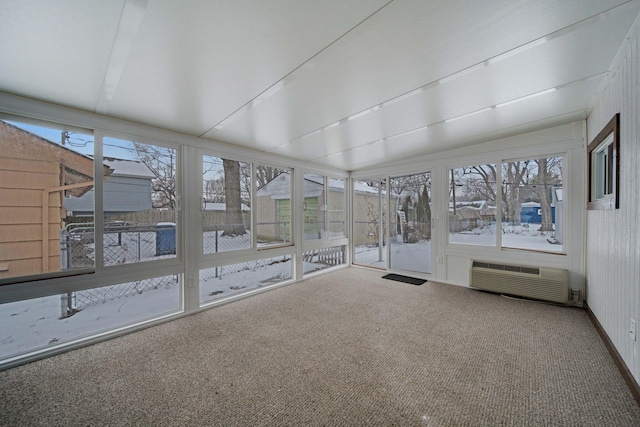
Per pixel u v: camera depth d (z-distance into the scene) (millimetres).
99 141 2510
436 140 3590
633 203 1700
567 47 1611
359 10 1251
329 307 3225
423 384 1763
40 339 2373
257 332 2570
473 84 2037
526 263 3438
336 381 1807
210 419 1486
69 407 1593
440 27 1388
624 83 1741
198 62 1668
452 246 4133
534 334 2434
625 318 1824
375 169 5223
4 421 1482
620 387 1693
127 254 2672
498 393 1660
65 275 2324
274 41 1478
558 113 2725
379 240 5730
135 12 1228
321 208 5145
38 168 2230
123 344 2355
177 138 3023
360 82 1966
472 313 2963
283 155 4254
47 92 2047
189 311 3051
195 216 3170
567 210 3150
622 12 1320
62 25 1300
